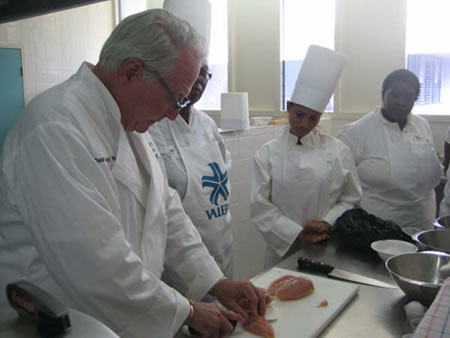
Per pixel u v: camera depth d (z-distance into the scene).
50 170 0.83
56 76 4.49
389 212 2.30
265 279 1.30
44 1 1.32
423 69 3.58
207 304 1.02
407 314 1.05
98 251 0.83
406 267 1.22
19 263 0.93
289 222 1.79
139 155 1.08
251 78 4.59
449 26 3.42
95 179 0.88
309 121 1.85
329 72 1.81
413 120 2.34
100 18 4.89
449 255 1.19
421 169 2.24
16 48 4.11
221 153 1.76
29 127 0.86
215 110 4.82
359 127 2.35
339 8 3.90
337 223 1.68
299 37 4.27
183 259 1.18
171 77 0.91
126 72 0.91
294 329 1.01
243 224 3.21
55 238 0.83
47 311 0.50
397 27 3.64
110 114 0.95
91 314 0.87
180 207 1.23
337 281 1.26
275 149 1.92
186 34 0.92
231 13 4.54
